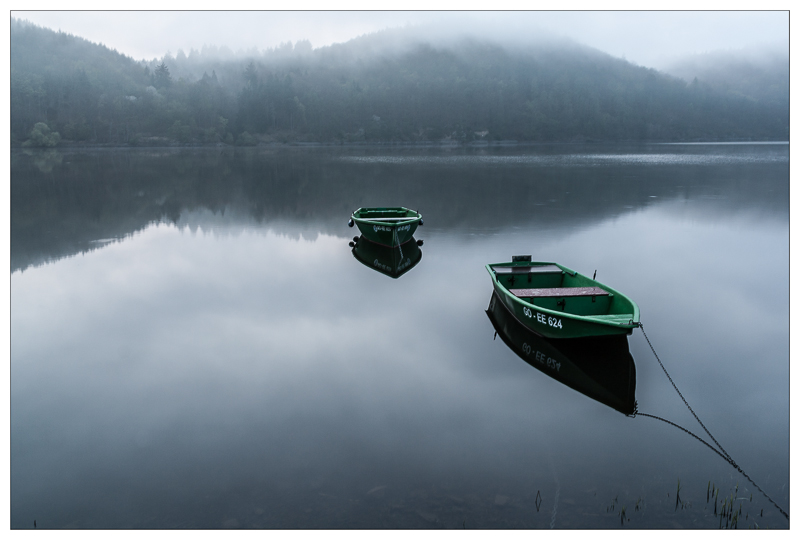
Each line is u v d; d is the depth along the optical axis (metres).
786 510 4.25
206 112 153.62
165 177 35.50
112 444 5.17
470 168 44.12
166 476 4.70
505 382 6.44
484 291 10.25
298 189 28.56
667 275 11.25
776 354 7.23
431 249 13.93
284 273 11.63
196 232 16.45
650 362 6.99
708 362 6.99
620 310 7.18
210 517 4.22
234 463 4.87
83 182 31.14
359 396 6.10
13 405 5.89
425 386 6.35
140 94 166.50
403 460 4.91
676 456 4.97
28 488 4.55
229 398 6.05
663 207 20.73
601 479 4.64
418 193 26.17
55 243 14.52
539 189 27.36
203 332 8.04
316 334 8.00
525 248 13.95
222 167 46.62
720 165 44.22
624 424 5.53
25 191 26.06
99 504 4.37
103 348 7.41
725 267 11.88
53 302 9.42
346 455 4.98
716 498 4.39
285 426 5.48
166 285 10.58
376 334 8.00
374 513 4.23
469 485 4.56
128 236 15.66
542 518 4.17
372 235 13.69
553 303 7.58
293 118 164.00
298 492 4.49
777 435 5.33
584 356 7.18
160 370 6.75
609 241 14.74
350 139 161.12
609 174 36.25
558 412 5.76
